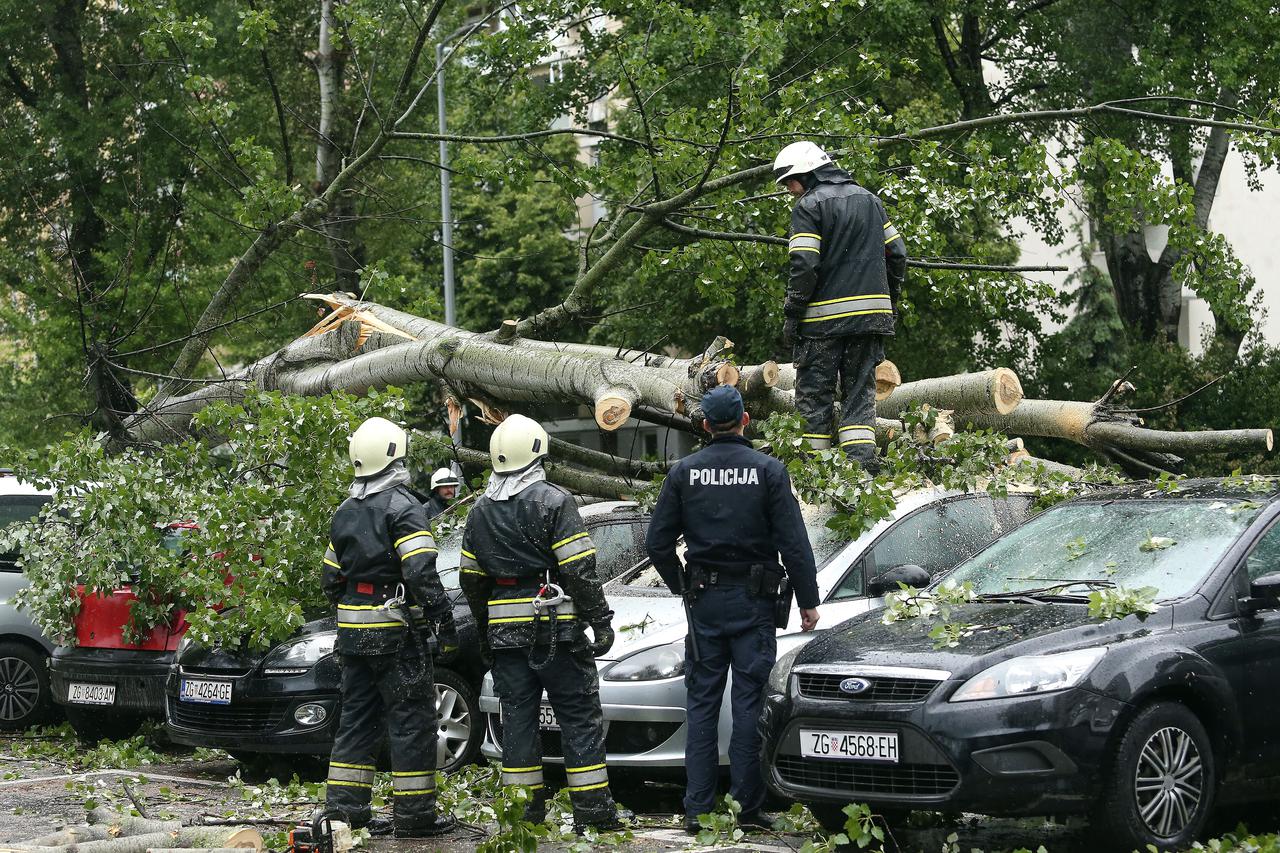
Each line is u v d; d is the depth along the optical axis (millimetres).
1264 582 11539
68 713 20250
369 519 13148
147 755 19062
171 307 36938
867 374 15953
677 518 13148
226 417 18438
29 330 39188
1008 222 44531
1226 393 41156
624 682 14094
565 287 61469
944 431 16922
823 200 15703
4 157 39250
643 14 24578
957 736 10789
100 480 19109
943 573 13719
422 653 13258
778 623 12953
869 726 11273
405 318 23766
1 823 14328
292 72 42156
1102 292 53812
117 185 38750
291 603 17422
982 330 43562
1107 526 13289
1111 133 41594
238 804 15414
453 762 16562
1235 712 11406
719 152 21875
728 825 12562
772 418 15531
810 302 15914
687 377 17422
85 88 40094
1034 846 12039
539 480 12953
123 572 19188
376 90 42156
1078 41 43094
